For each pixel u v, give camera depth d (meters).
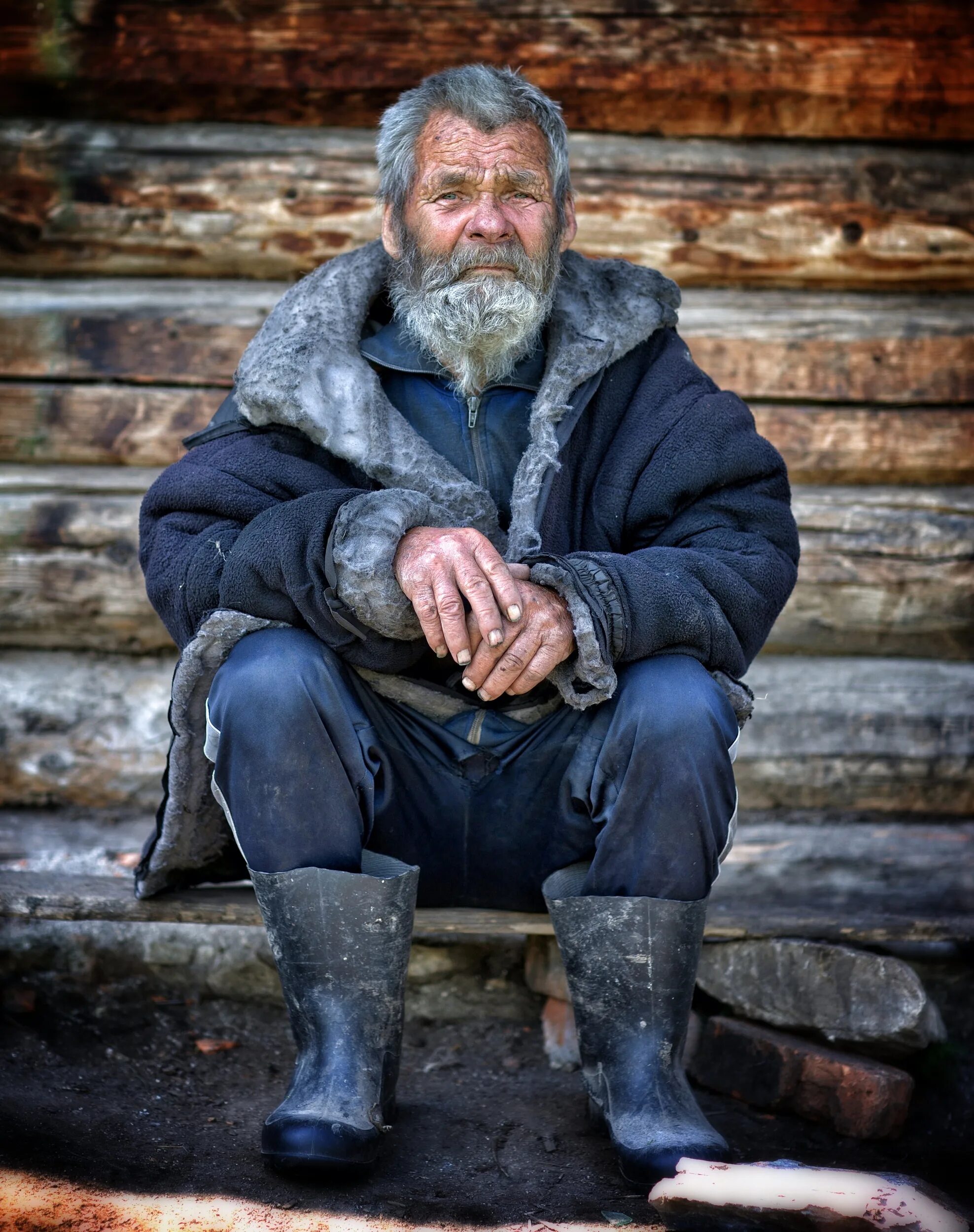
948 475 2.95
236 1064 2.12
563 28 2.95
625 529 1.98
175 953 2.31
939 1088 2.04
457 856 1.97
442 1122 1.91
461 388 2.03
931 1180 1.81
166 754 2.70
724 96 2.98
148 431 2.90
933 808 2.75
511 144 2.01
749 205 2.97
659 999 1.73
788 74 2.95
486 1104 1.99
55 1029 2.14
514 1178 1.72
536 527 1.89
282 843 1.71
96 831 2.63
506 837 1.94
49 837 2.58
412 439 1.95
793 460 2.91
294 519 1.75
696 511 1.96
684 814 1.71
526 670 1.71
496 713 1.90
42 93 3.00
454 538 1.72
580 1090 2.06
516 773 1.91
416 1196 1.65
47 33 2.93
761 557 1.87
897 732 2.75
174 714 1.81
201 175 2.98
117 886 2.15
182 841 1.97
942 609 2.84
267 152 2.99
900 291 3.04
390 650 1.77
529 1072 2.14
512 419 2.05
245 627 1.75
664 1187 1.56
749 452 1.97
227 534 1.84
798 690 2.77
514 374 2.08
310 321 2.01
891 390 2.92
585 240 2.96
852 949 2.11
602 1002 1.75
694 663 1.77
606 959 1.73
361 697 1.85
